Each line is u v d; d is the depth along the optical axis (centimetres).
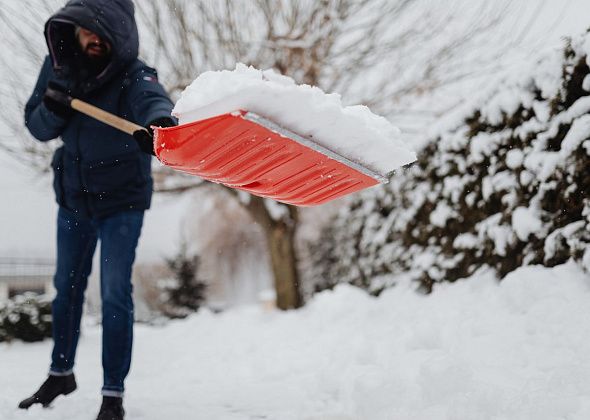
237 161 223
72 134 283
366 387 265
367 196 757
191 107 204
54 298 293
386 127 227
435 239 548
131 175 278
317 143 215
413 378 282
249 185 252
